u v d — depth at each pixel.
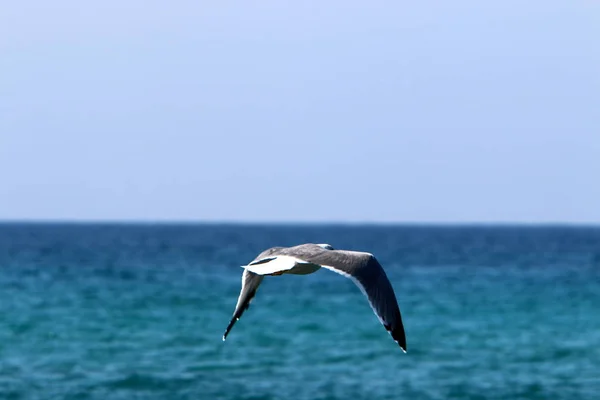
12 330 46.16
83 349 40.12
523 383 33.22
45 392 31.17
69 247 167.25
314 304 60.09
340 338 43.72
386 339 43.34
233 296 65.00
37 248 159.50
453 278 86.44
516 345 42.06
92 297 63.88
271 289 73.12
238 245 194.75
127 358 37.88
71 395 30.75
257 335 44.72
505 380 33.75
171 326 48.16
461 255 144.00
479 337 44.62
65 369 35.31
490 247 191.62
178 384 32.59
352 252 10.28
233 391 31.39
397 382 33.16
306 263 11.22
